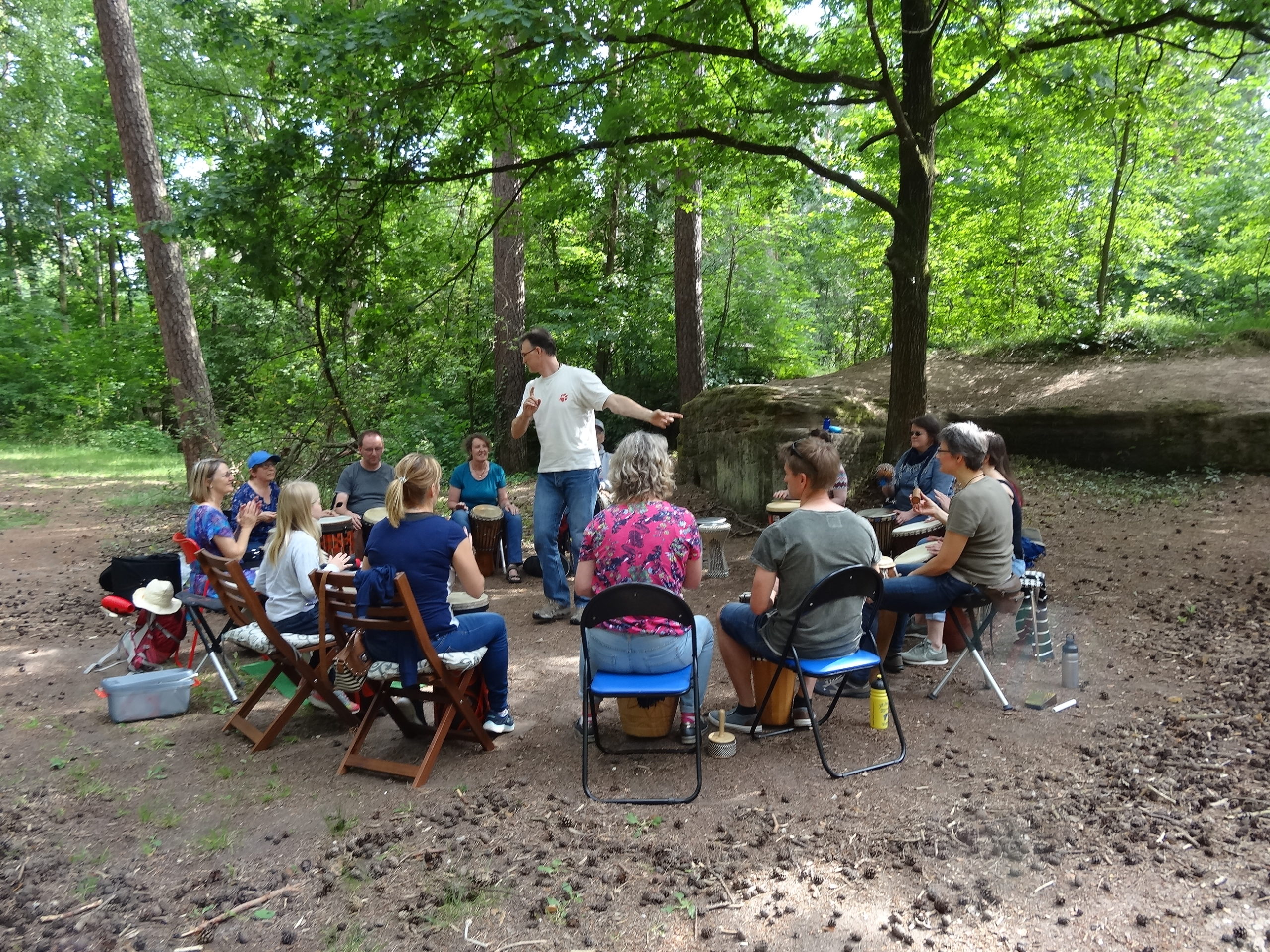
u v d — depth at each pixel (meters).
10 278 26.03
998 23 6.43
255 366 12.83
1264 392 8.42
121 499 12.34
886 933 2.43
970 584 4.02
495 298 15.09
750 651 3.82
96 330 24.05
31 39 20.23
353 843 2.98
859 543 3.55
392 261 8.30
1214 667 4.30
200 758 3.79
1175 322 10.80
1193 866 2.68
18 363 22.73
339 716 4.06
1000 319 13.41
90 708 4.48
